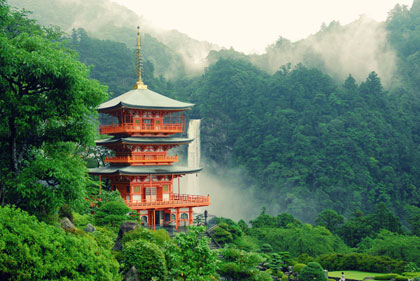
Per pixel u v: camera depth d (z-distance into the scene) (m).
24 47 26.92
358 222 104.62
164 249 31.75
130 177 62.72
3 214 20.92
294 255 77.19
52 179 28.58
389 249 75.00
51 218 29.31
